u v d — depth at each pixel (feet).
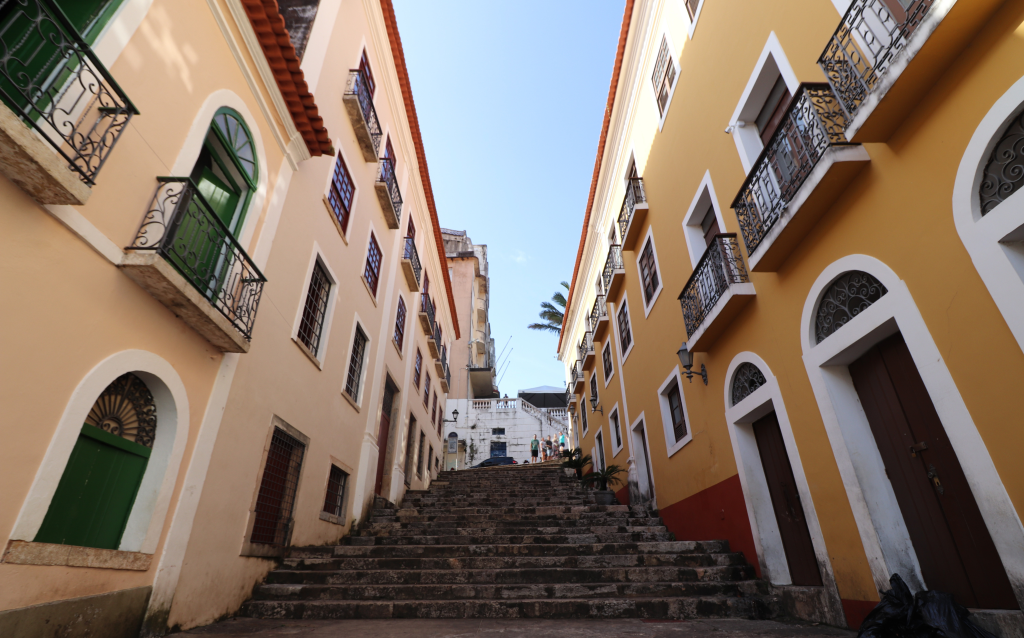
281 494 19.71
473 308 104.63
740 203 17.34
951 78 10.07
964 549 10.61
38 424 9.27
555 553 20.53
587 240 49.24
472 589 16.63
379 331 32.89
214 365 14.99
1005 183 9.16
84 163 10.06
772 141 15.10
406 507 34.50
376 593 16.60
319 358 23.15
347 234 26.78
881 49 11.12
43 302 9.42
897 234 11.51
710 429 22.13
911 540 12.07
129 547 11.85
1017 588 8.79
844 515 13.48
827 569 14.10
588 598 16.37
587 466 52.49
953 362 10.05
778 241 15.46
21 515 8.89
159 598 12.20
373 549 20.48
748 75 18.25
